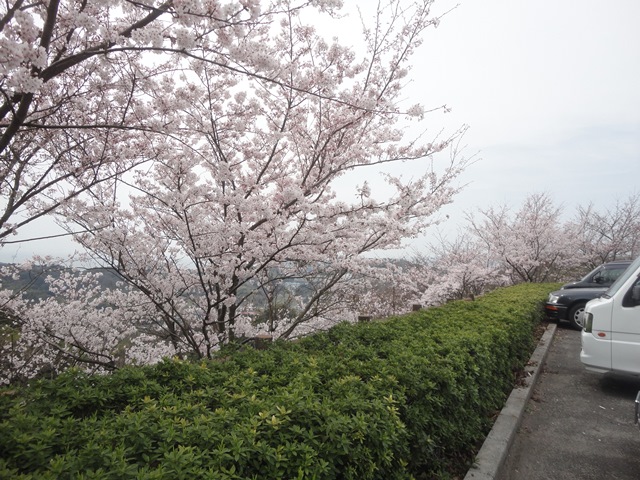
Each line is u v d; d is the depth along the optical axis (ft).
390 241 21.76
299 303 29.53
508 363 17.46
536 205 58.75
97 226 16.24
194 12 9.05
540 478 11.19
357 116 19.26
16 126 9.06
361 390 8.96
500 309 23.81
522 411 14.90
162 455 6.03
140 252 18.24
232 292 18.70
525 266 55.98
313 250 19.06
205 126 17.08
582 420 15.01
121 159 15.78
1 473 5.03
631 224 66.69
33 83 7.58
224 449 5.89
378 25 19.49
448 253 54.75
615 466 11.80
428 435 9.59
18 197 15.64
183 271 19.58
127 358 23.27
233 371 10.43
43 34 8.50
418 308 28.04
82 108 14.34
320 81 17.31
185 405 7.57
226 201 16.53
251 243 17.46
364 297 35.09
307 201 16.55
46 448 5.98
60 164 15.87
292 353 12.17
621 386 18.67
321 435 6.93
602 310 16.88
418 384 9.84
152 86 13.85
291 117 20.72
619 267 33.99
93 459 5.59
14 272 21.38
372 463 7.13
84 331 22.20
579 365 22.45
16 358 22.31
